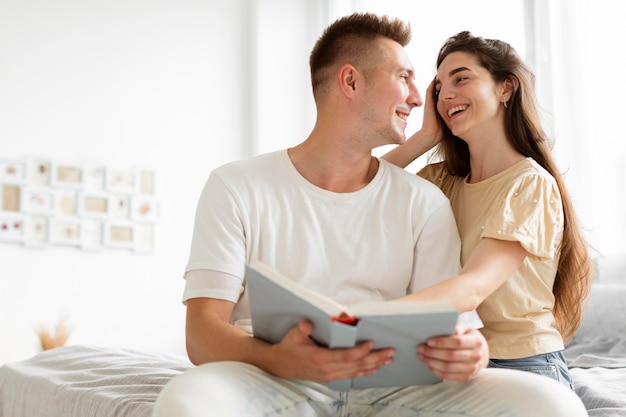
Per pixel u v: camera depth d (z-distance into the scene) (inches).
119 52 189.9
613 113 136.3
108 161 185.9
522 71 73.5
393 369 51.9
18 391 80.8
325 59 67.9
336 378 49.9
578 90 141.3
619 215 133.6
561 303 73.6
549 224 66.2
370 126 66.2
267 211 64.3
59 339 170.7
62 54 182.5
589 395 76.1
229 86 204.5
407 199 67.2
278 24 206.7
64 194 179.5
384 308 47.1
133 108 190.5
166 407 47.9
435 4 174.2
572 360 99.5
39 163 176.9
